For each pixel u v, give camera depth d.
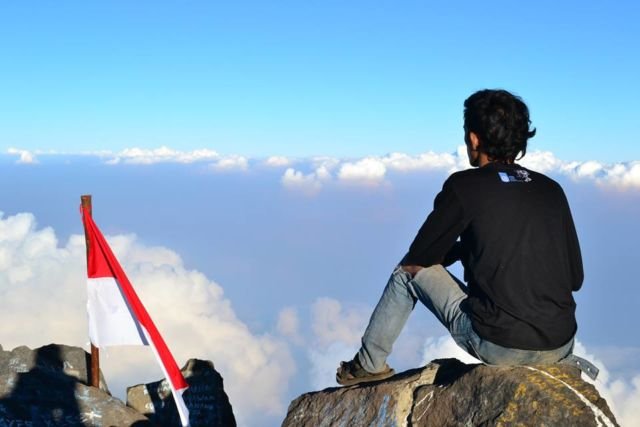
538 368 2.46
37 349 5.07
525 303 2.34
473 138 2.51
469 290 2.49
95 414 4.55
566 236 2.44
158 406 4.84
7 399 4.49
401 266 2.64
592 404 2.34
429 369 2.83
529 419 2.35
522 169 2.49
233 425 4.91
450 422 2.56
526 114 2.45
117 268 4.80
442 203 2.43
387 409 2.76
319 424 2.94
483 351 2.44
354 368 2.91
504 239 2.35
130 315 4.77
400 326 2.73
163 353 4.67
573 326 2.42
